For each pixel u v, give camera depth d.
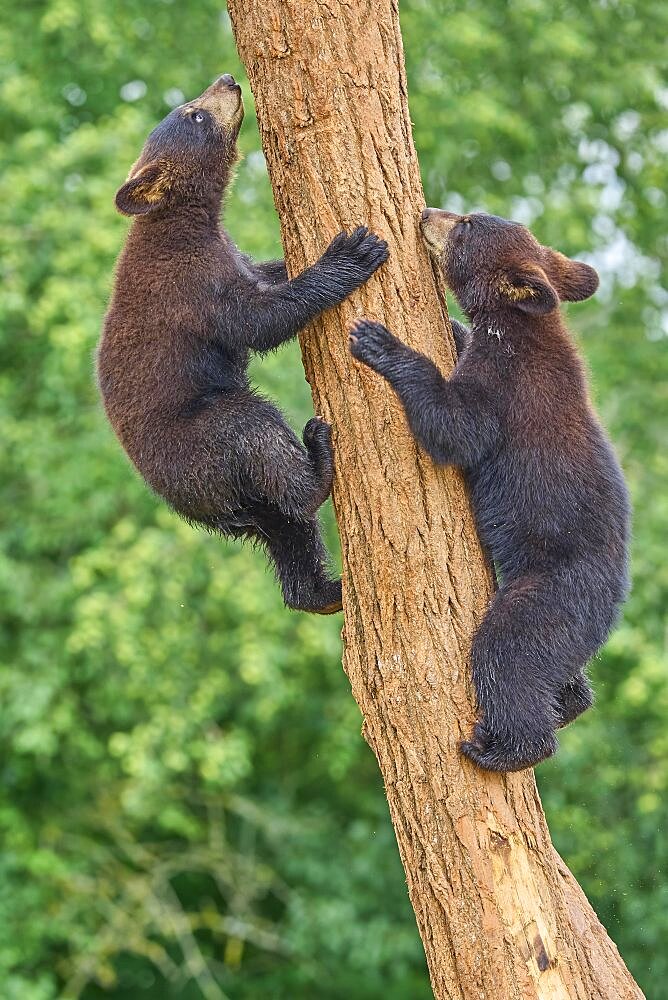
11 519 16.94
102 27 16.58
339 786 19.34
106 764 17.39
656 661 14.58
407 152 6.40
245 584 15.54
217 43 18.06
